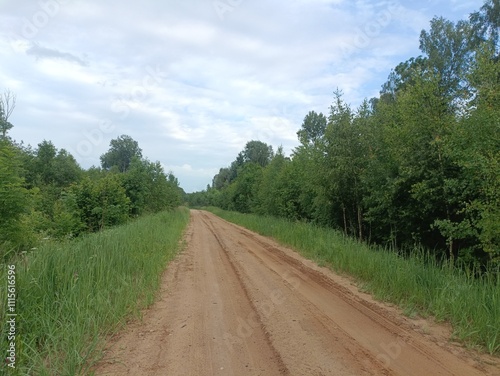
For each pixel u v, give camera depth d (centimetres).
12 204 870
